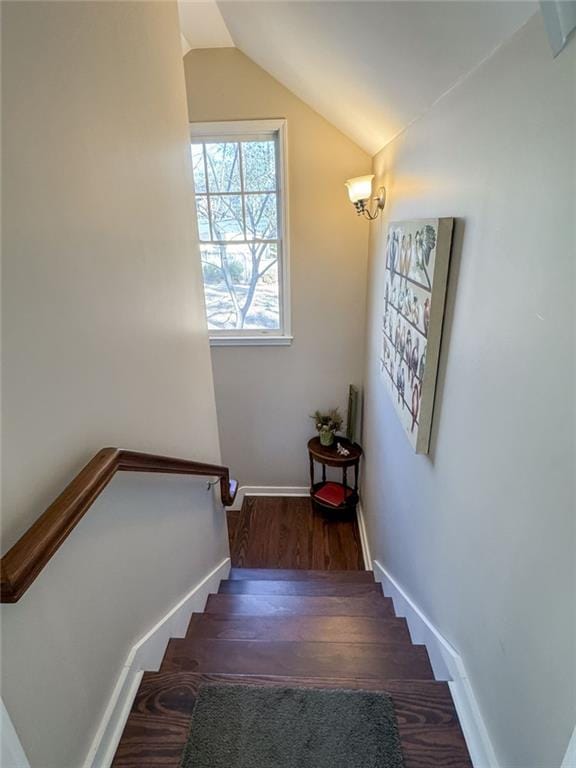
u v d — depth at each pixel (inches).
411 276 67.0
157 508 57.0
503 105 38.7
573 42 27.5
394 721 45.8
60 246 34.5
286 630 71.9
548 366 31.4
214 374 148.7
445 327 55.1
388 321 91.8
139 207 50.0
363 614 82.9
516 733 36.4
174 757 42.3
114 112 43.5
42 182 32.2
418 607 70.0
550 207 31.0
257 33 87.4
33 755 32.1
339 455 140.7
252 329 144.9
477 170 45.0
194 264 73.2
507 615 38.4
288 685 48.8
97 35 40.0
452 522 53.4
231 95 117.4
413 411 65.8
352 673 58.7
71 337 36.3
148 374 53.3
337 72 77.1
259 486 164.4
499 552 40.1
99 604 41.8
